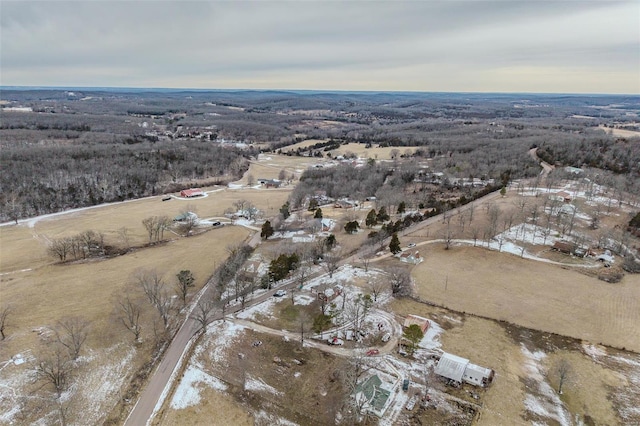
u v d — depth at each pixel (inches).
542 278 4119.1
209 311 3496.6
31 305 3612.2
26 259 4579.2
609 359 3002.0
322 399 2615.7
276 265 3956.7
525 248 4712.1
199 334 3270.2
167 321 3422.7
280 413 2517.2
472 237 5078.7
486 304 3705.7
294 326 3371.1
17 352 2962.6
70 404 2551.7
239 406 2571.4
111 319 3412.9
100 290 3902.6
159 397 2645.2
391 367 2893.7
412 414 2482.8
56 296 3777.1
